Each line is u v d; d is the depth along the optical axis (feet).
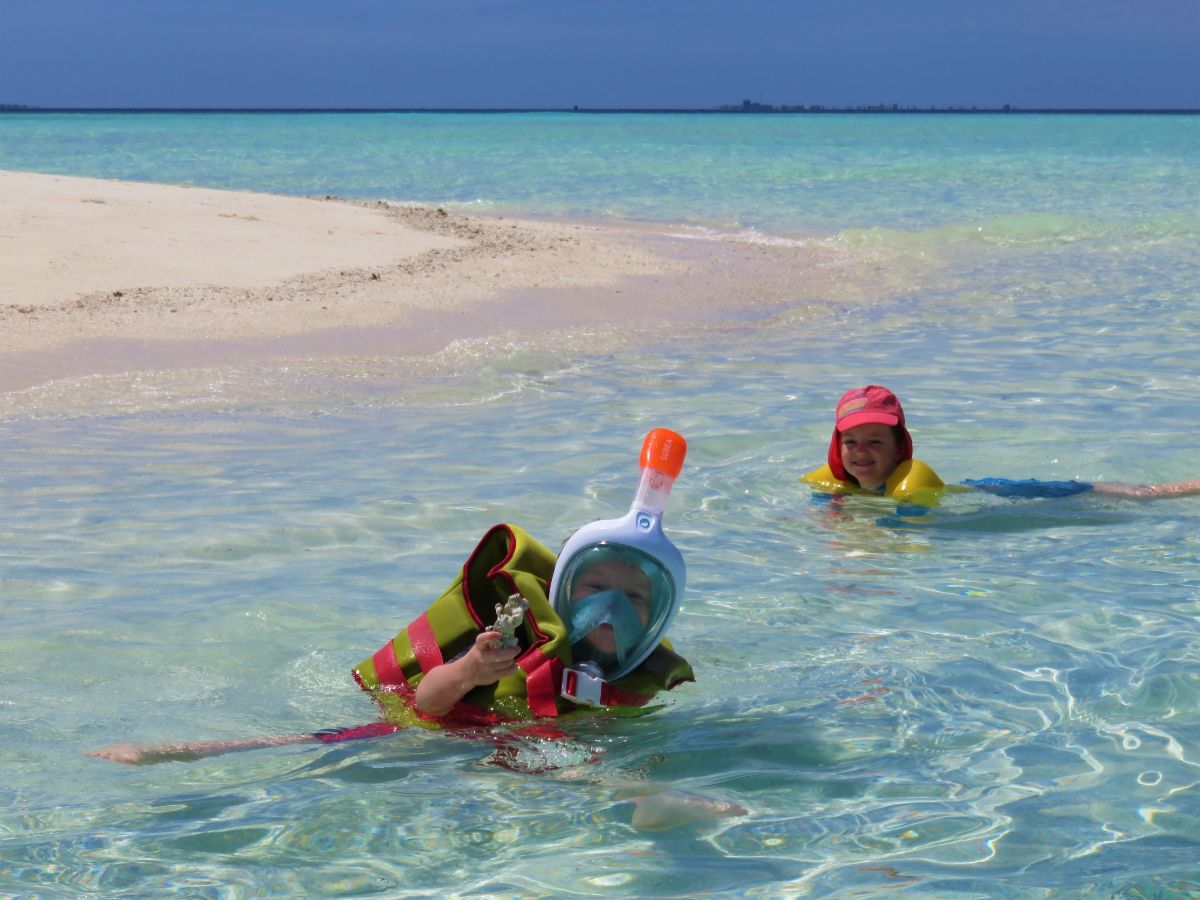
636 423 25.35
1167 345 33.88
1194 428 24.41
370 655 12.89
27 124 392.27
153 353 31.22
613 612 10.96
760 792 9.58
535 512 18.70
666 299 43.50
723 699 11.70
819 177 110.32
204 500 19.36
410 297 40.55
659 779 9.87
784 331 37.91
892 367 31.58
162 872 8.30
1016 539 17.78
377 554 16.65
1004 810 9.16
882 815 9.12
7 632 13.53
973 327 38.09
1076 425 24.77
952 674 12.25
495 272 46.75
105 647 13.11
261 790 9.70
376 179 106.01
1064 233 64.49
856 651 13.04
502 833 8.91
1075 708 11.27
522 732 10.80
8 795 9.57
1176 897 7.77
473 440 23.81
